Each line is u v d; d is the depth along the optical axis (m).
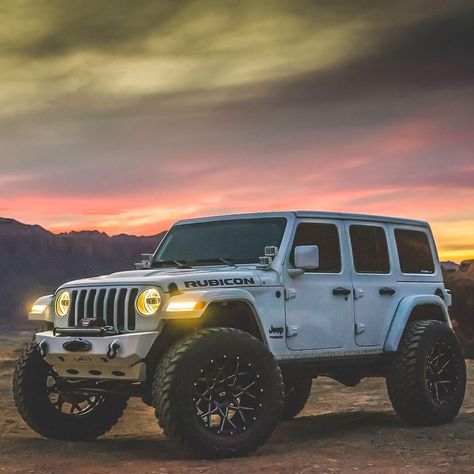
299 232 7.27
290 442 6.95
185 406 5.90
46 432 7.20
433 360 8.02
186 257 7.54
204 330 6.16
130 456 6.23
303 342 7.01
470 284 28.86
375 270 7.93
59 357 6.52
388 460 5.87
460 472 5.32
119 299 6.37
